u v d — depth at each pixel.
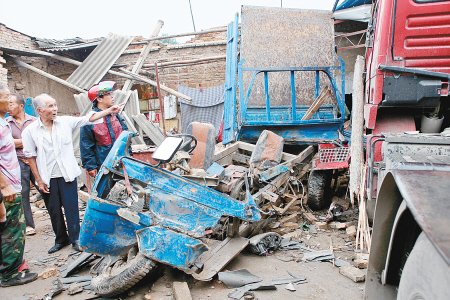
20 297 3.25
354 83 4.51
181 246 2.95
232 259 3.69
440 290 1.32
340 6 8.96
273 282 3.29
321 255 3.84
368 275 2.10
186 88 11.63
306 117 5.96
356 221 4.82
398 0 3.54
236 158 5.85
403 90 3.59
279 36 7.12
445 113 3.75
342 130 6.00
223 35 12.53
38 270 3.83
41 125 4.03
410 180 1.51
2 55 10.20
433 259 1.39
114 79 12.59
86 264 3.83
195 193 3.23
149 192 3.01
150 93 12.70
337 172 5.67
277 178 4.86
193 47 12.57
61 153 4.10
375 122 3.75
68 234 4.40
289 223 4.81
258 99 7.01
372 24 4.43
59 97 12.23
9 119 4.96
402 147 2.29
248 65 7.00
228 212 3.37
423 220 1.19
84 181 6.74
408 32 3.57
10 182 3.43
